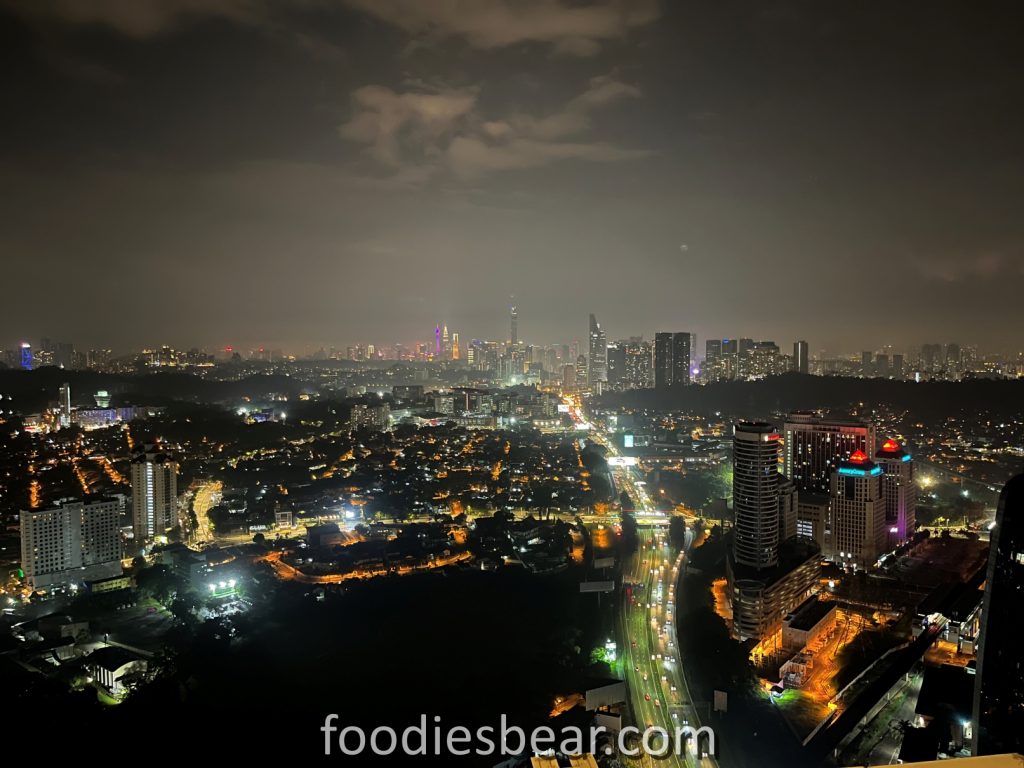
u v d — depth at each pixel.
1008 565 152.50
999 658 152.25
